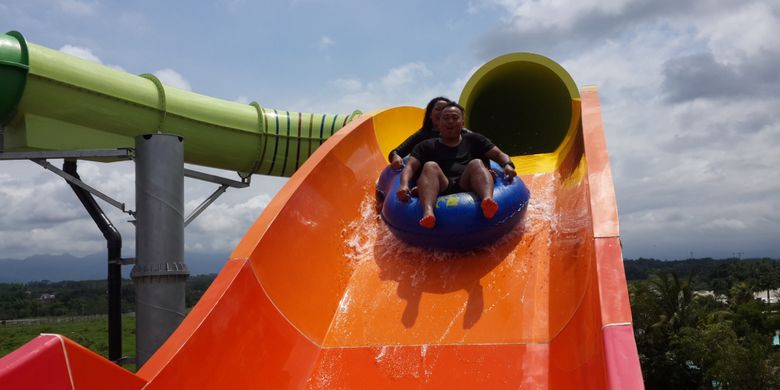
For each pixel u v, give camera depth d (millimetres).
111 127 12742
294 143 15492
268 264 6676
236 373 5719
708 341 40000
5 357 4066
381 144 10273
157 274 10320
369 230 8500
